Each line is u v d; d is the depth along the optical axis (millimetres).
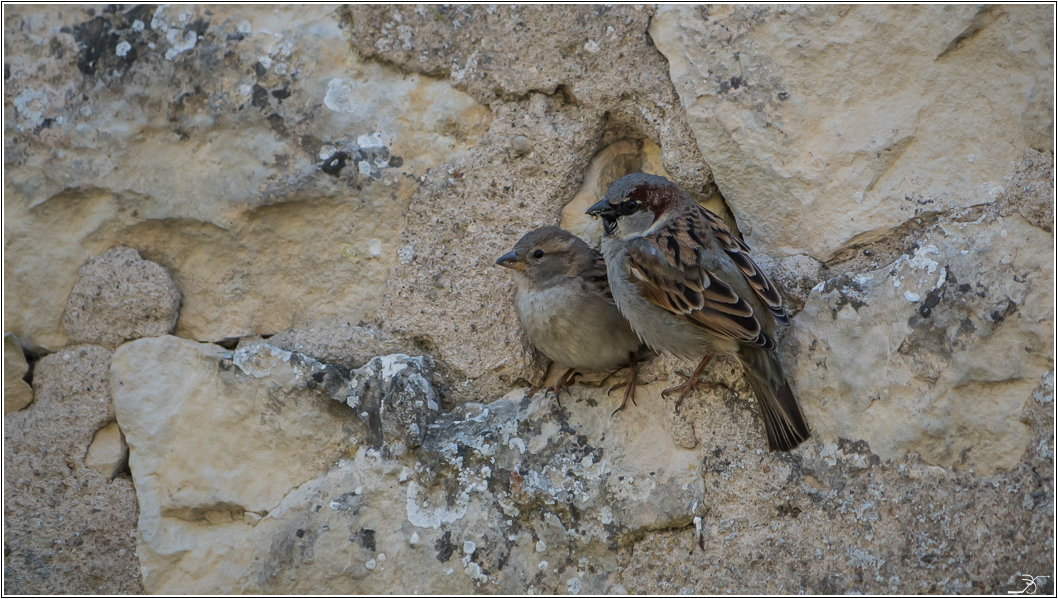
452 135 6863
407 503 6543
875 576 5887
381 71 6938
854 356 6129
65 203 6945
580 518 6383
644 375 6680
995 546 5719
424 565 6434
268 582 6531
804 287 6367
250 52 6930
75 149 6930
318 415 6746
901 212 6266
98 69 6965
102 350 6906
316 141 6848
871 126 6352
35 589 6625
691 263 6113
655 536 6312
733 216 6793
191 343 6902
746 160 6492
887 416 6012
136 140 6941
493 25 6844
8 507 6703
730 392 6371
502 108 6844
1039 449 5742
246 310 7004
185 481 6738
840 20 6406
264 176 6840
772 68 6469
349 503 6570
